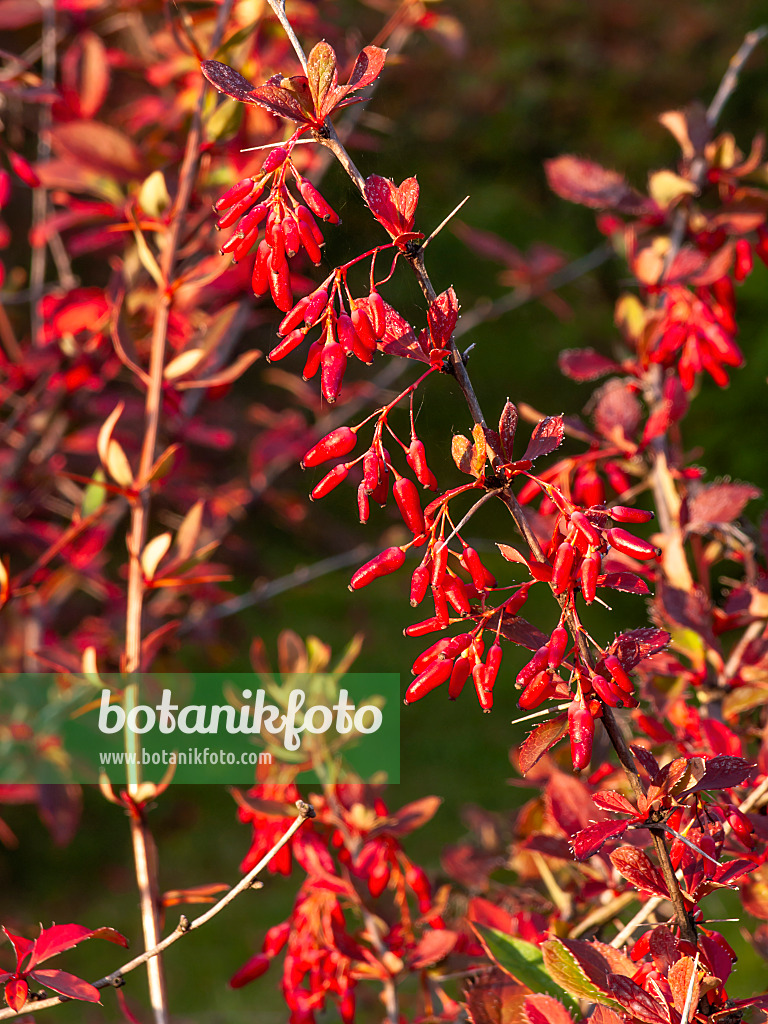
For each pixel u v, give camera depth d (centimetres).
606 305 364
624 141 365
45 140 145
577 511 80
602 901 94
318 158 114
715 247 98
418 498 81
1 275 149
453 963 93
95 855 261
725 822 85
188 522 96
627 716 95
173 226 98
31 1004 85
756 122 345
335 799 94
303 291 130
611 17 363
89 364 132
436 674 81
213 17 108
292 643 97
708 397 312
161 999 91
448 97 349
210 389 131
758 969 155
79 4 137
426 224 216
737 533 94
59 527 158
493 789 275
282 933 94
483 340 399
